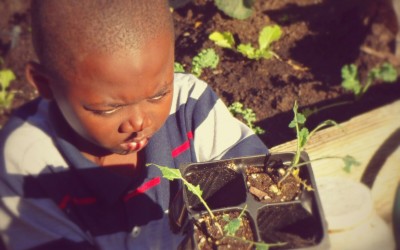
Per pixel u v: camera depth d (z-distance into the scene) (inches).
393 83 104.3
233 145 62.5
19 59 119.4
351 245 51.7
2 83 113.6
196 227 41.4
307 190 42.1
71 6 38.9
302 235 39.6
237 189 43.9
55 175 55.5
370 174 58.8
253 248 40.2
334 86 104.8
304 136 50.7
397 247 51.5
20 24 126.1
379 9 101.2
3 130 56.8
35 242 56.0
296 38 114.1
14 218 55.8
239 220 40.1
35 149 54.6
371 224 53.1
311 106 102.3
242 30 115.4
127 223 57.8
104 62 39.2
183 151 61.7
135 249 57.5
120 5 38.7
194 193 42.5
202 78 107.4
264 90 104.5
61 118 54.7
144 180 57.9
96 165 55.6
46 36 40.6
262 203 41.9
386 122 65.2
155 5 40.2
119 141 46.9
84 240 56.4
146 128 46.3
